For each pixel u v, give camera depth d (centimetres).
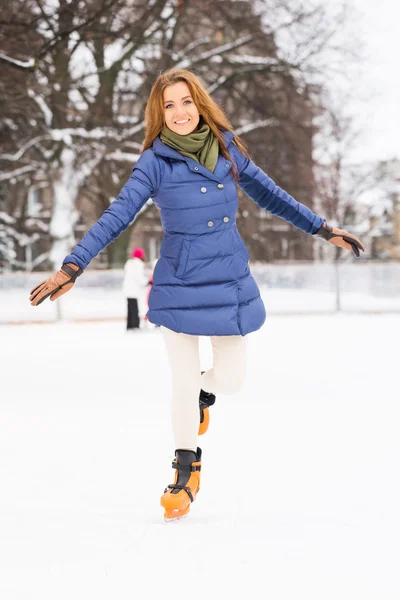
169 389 955
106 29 1775
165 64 2783
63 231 3025
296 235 4303
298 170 3219
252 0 2809
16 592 293
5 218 3794
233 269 421
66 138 2756
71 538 368
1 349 1563
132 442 628
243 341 433
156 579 300
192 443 423
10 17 1662
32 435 671
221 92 3244
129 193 400
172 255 418
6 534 379
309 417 734
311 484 473
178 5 2173
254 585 290
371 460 542
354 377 1022
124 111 3481
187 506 402
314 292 2556
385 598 273
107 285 2470
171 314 415
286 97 3055
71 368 1198
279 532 365
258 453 575
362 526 372
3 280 2453
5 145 2995
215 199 413
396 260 5356
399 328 1912
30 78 1886
